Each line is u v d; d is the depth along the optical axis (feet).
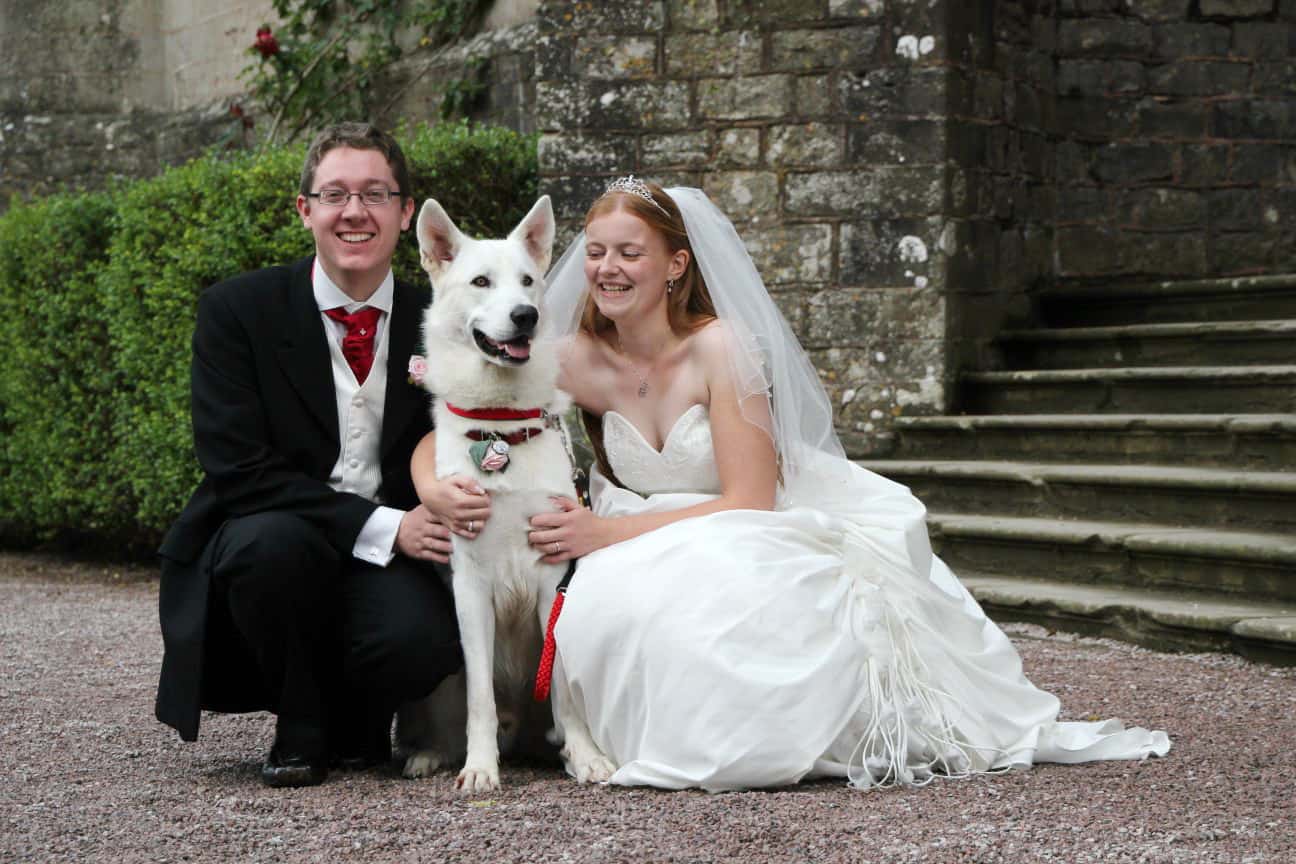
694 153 26.78
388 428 12.60
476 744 11.53
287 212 25.36
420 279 26.76
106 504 28.89
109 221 27.61
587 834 9.90
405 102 35.91
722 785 11.10
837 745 11.46
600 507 13.14
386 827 10.25
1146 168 28.68
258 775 12.28
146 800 11.31
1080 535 20.49
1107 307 27.45
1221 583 18.80
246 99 40.24
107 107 43.75
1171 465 22.30
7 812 10.94
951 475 23.89
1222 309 25.99
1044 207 28.19
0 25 43.39
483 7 35.09
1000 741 12.17
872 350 26.02
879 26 25.63
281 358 12.54
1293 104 28.86
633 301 12.67
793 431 13.05
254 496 12.16
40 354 29.30
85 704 15.76
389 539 12.03
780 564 11.68
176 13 43.57
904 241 25.70
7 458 31.78
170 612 12.16
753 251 26.61
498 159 28.27
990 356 26.81
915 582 12.60
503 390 11.78
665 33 26.81
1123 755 12.30
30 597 25.58
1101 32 28.40
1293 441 20.54
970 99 25.98
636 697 11.47
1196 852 9.30
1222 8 28.63
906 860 9.19
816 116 26.08
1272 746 12.66
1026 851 9.36
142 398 27.32
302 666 11.84
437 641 11.75
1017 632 19.44
